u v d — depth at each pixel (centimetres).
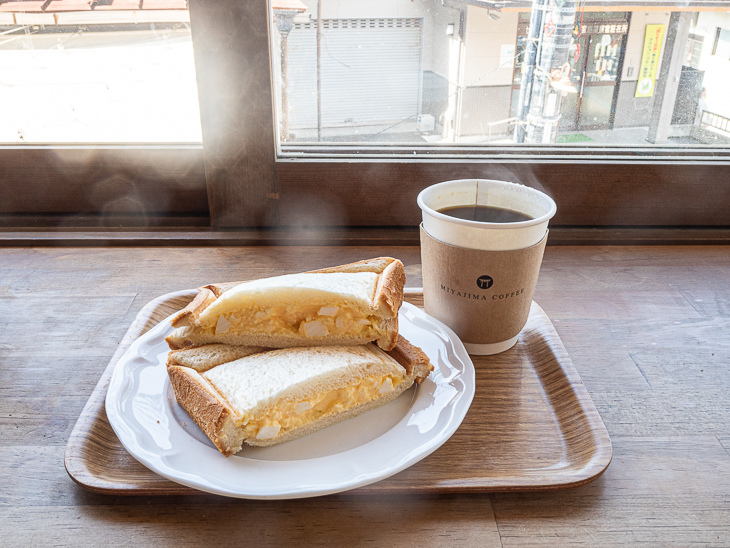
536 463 55
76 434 56
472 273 64
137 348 65
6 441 58
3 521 49
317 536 48
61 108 97
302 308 62
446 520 50
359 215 103
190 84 96
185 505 51
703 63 99
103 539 48
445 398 59
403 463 50
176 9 90
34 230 103
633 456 58
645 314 83
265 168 98
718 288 90
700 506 52
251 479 49
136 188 103
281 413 54
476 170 100
